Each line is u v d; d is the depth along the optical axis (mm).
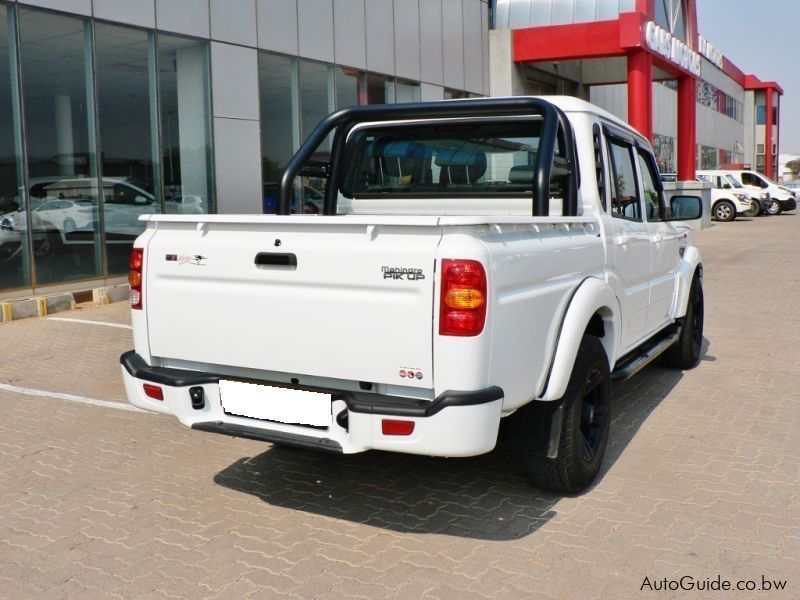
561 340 3922
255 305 3693
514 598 3232
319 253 3492
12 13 10094
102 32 11250
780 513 4012
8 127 10164
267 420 3719
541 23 23312
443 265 3234
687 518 3961
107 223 11516
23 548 3764
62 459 4984
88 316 10086
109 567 3568
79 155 11047
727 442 5137
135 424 5695
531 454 4051
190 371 3973
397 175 5293
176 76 12438
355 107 5180
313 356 3570
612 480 4492
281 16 14281
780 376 6910
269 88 14172
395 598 3250
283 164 14539
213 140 13078
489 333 3295
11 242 10227
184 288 3896
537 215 4355
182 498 4352
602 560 3539
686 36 29312
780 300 11414
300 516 4094
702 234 24188
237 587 3365
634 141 5652
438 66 19453
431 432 3271
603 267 4645
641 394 6352
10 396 6445
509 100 4652
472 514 4066
